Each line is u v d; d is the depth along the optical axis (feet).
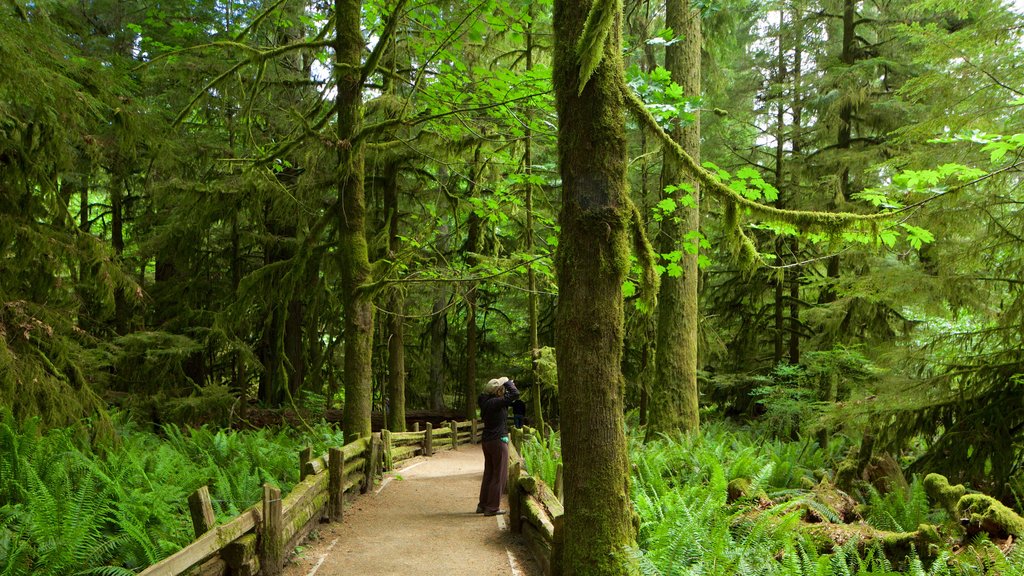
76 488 20.58
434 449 53.78
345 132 32.55
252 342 61.57
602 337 13.73
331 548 21.20
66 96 25.18
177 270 54.80
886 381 34.12
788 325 63.77
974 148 25.59
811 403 44.34
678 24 37.83
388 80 42.65
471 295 61.26
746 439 43.78
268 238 51.52
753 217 18.11
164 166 40.11
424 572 18.80
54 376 28.58
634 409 64.13
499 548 21.49
